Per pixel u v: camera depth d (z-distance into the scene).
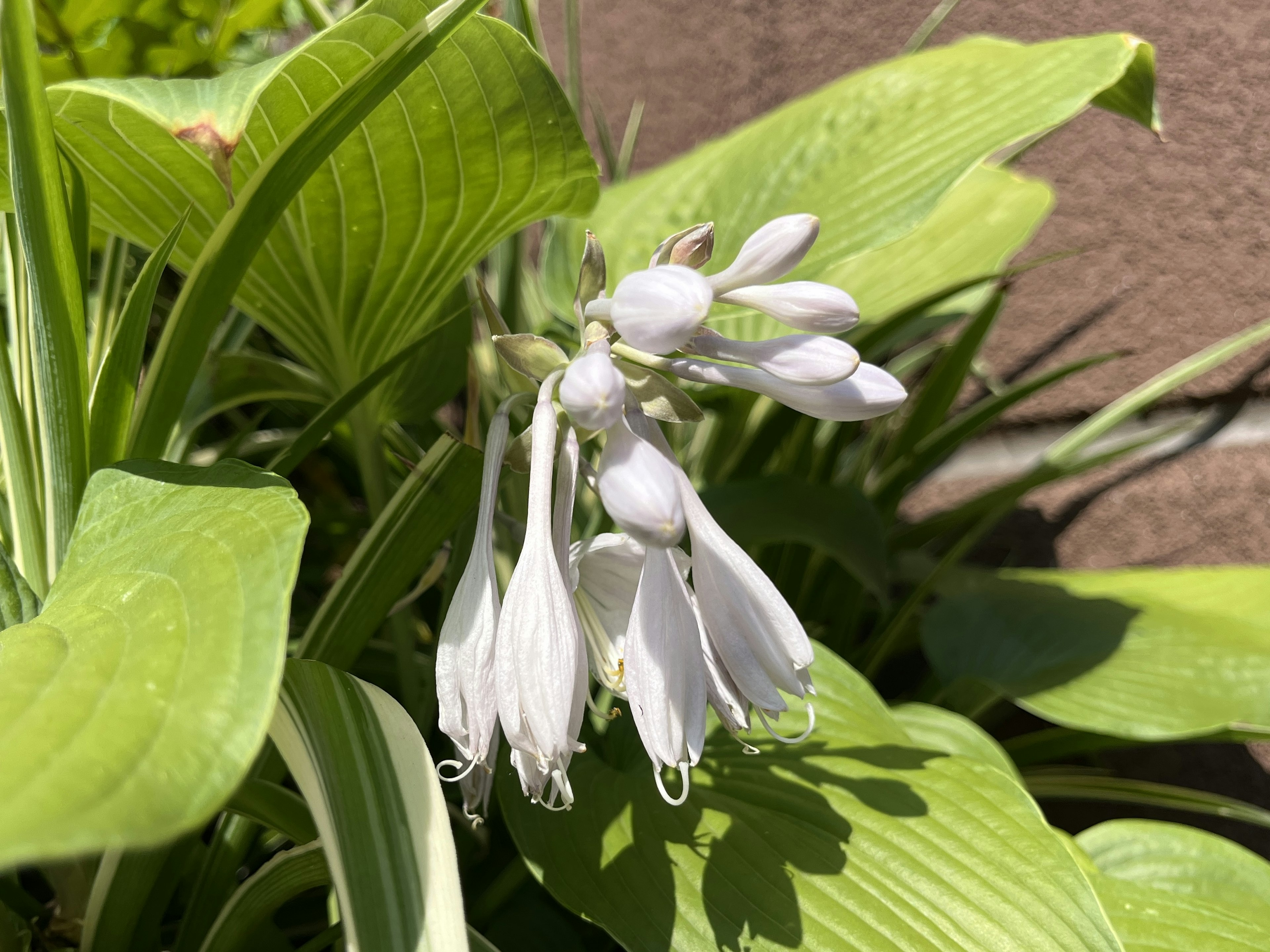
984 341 0.35
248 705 0.08
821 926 0.14
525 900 0.20
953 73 0.23
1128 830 0.20
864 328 0.28
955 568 0.31
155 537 0.11
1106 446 0.33
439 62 0.14
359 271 0.19
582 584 0.14
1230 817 0.27
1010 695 0.22
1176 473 0.31
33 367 0.18
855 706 0.19
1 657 0.09
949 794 0.16
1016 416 0.35
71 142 0.15
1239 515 0.30
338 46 0.13
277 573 0.09
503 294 0.27
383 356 0.21
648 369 0.13
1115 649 0.23
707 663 0.13
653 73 0.45
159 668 0.09
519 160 0.17
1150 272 0.32
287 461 0.17
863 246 0.20
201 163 0.15
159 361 0.15
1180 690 0.21
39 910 0.17
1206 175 0.30
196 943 0.17
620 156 0.36
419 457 0.29
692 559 0.13
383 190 0.17
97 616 0.10
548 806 0.12
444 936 0.10
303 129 0.13
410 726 0.12
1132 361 0.32
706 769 0.17
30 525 0.17
